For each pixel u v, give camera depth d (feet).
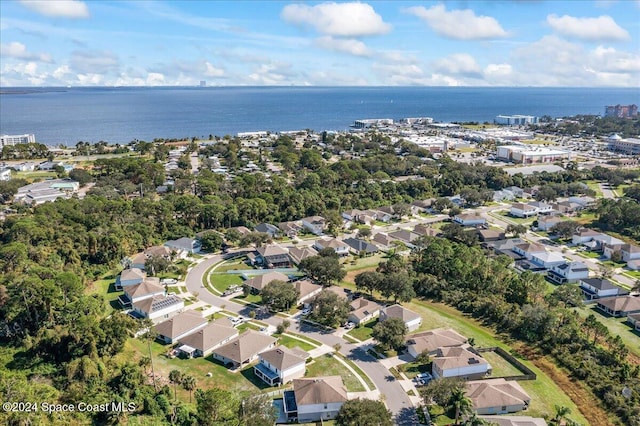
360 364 355.15
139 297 441.27
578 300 434.30
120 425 271.69
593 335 391.04
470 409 279.28
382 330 366.84
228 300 467.11
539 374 341.41
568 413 290.35
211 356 365.20
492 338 392.27
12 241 495.41
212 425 265.34
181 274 526.57
